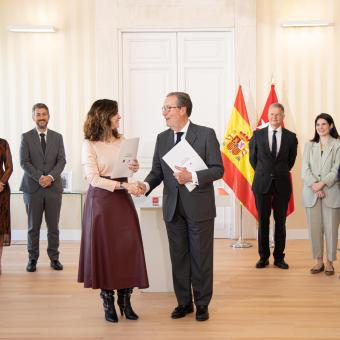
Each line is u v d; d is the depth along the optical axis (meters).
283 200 5.27
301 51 6.86
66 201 7.03
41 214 5.29
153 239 4.44
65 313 3.88
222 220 7.05
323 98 6.88
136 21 6.86
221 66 6.96
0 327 3.58
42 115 5.37
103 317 3.78
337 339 3.33
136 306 4.05
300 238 6.94
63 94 7.02
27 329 3.54
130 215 3.60
